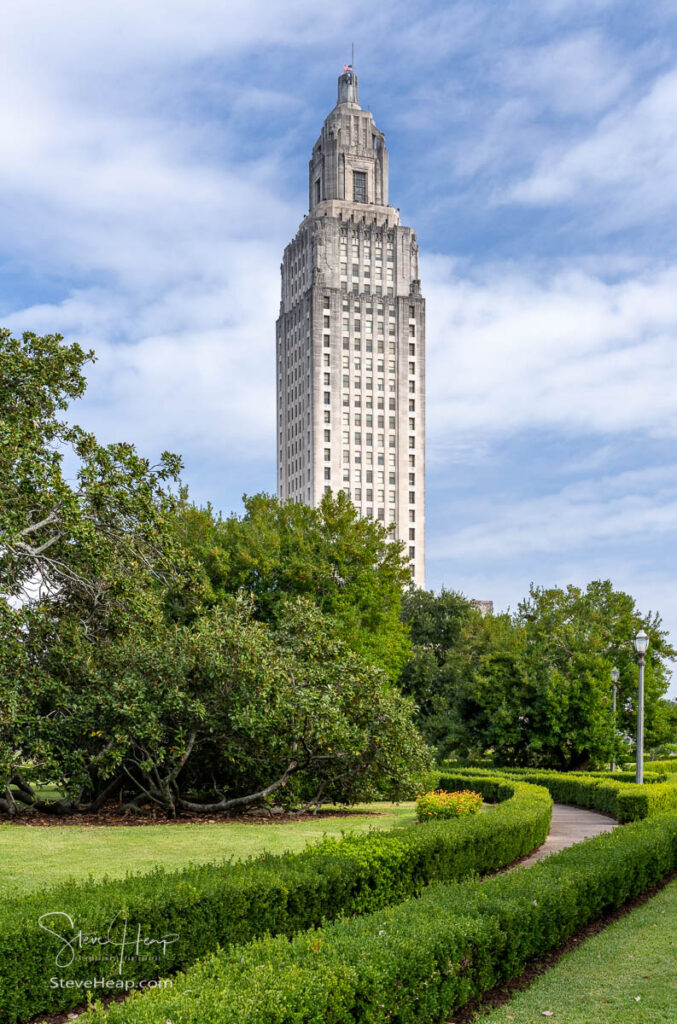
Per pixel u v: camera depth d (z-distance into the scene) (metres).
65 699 20.38
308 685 21.16
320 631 23.42
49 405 22.50
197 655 20.44
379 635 40.28
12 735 19.94
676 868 15.09
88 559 21.27
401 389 134.62
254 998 5.70
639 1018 7.37
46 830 17.70
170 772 20.89
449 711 46.44
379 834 12.70
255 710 20.05
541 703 38.28
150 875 9.38
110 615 22.50
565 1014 7.54
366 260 135.62
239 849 15.62
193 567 23.92
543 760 41.12
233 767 21.62
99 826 18.80
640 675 25.81
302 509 42.91
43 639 21.52
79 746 20.77
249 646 20.44
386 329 135.00
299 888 9.55
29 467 19.31
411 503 133.62
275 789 21.52
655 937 10.21
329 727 20.17
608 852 12.28
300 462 137.25
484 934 8.05
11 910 7.77
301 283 140.75
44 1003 7.45
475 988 7.99
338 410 131.75
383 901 10.91
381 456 133.12
